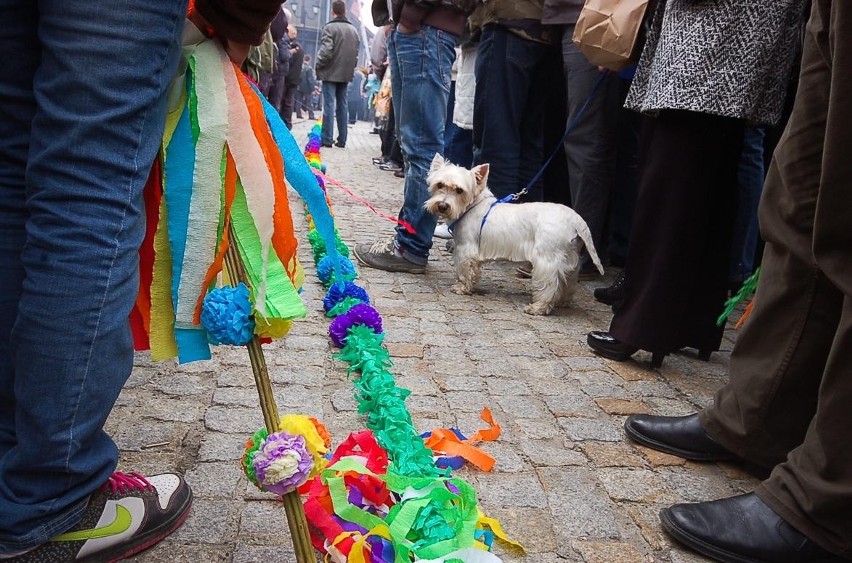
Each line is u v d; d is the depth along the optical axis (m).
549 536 1.84
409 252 4.70
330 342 3.14
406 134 4.44
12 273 1.37
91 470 1.43
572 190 4.71
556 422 2.56
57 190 1.25
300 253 4.73
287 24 11.66
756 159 3.90
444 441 2.19
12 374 1.41
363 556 1.46
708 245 2.97
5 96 1.31
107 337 1.31
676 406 2.79
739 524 1.78
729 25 2.54
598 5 3.22
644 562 1.77
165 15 1.24
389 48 4.37
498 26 4.73
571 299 4.21
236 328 1.34
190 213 1.37
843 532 1.63
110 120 1.23
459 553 1.44
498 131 4.92
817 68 1.85
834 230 1.61
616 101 4.43
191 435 2.21
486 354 3.25
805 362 1.96
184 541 1.68
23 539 1.38
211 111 1.35
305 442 1.36
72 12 1.19
